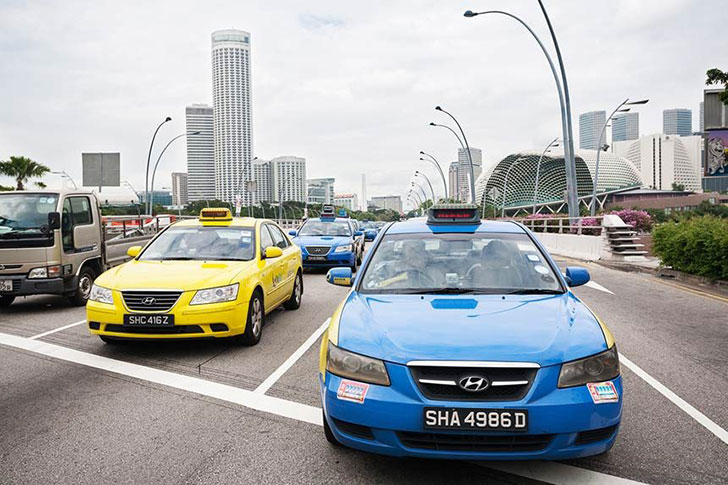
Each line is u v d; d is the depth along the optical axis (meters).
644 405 4.73
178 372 5.77
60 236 9.81
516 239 4.98
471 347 3.21
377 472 3.48
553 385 3.10
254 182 63.50
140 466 3.60
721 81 11.52
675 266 14.71
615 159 151.50
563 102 24.44
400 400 3.11
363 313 3.84
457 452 3.08
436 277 4.50
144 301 6.16
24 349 6.85
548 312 3.77
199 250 7.64
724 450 3.78
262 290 7.35
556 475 3.43
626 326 8.27
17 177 38.62
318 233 17.39
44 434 4.15
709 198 127.31
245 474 3.46
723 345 7.01
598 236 20.25
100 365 6.08
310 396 4.98
